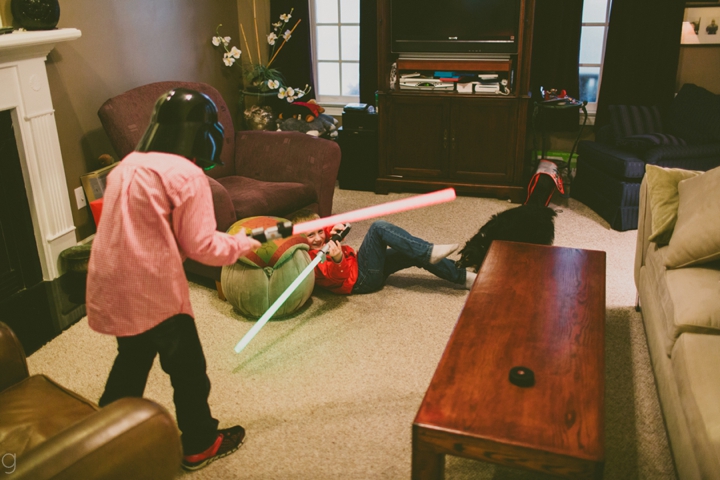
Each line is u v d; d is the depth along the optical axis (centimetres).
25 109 290
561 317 197
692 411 164
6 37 266
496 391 159
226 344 261
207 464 192
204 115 158
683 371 180
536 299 209
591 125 492
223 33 468
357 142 465
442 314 284
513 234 294
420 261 295
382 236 291
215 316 287
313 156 357
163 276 157
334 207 441
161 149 156
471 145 445
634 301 297
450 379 165
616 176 388
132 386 172
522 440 141
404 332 269
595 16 481
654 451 196
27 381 166
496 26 429
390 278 324
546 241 293
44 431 146
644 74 450
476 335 186
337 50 523
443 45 443
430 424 147
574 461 137
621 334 266
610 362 246
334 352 254
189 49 426
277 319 281
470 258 301
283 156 366
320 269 290
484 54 439
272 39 480
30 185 301
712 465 144
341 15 509
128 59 368
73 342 266
